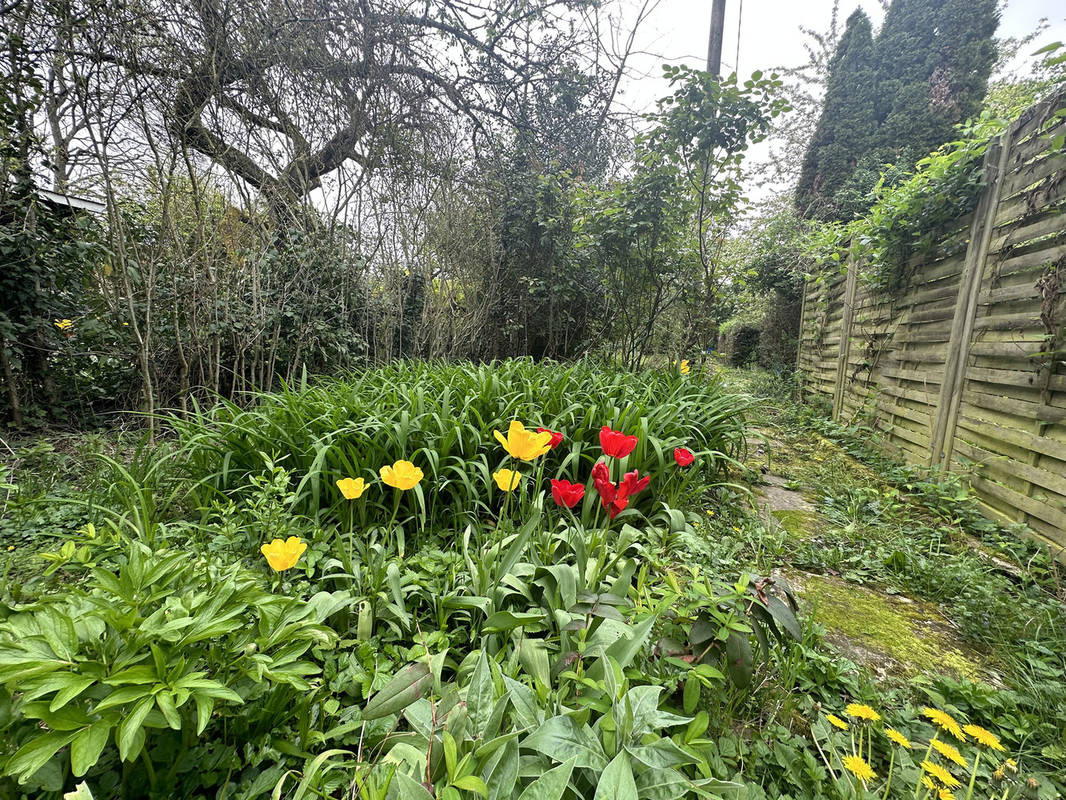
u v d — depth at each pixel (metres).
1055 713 1.28
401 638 1.30
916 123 8.08
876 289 4.25
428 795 0.64
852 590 2.00
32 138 2.96
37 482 2.38
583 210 5.02
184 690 0.72
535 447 1.36
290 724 0.99
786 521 2.69
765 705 1.24
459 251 5.43
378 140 4.72
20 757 0.63
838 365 5.28
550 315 6.20
